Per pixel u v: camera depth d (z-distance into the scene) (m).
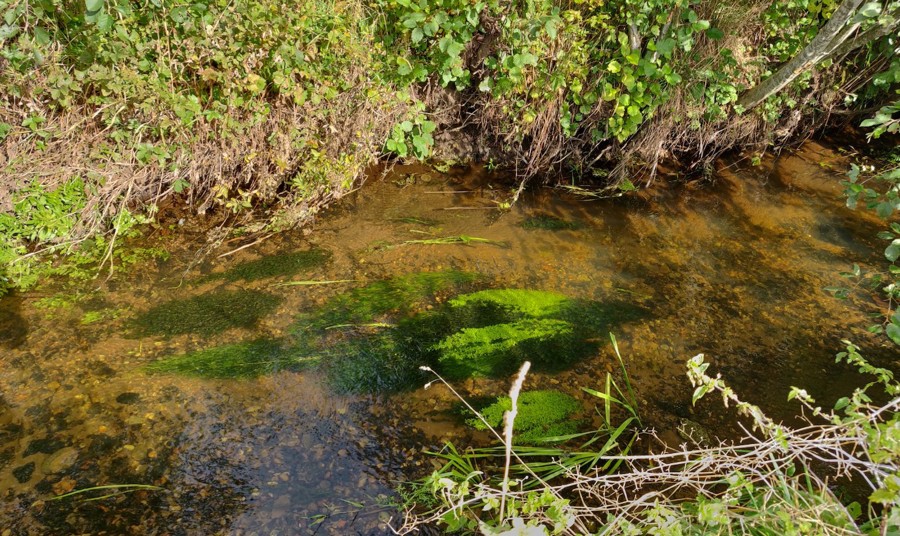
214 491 2.90
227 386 3.48
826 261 4.93
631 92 5.34
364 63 4.87
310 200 5.04
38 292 4.04
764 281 4.69
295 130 4.86
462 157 6.05
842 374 3.81
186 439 3.14
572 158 5.98
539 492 2.92
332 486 2.97
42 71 4.26
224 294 4.20
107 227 4.65
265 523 2.77
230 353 3.71
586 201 5.68
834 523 2.13
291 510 2.84
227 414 3.31
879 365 3.87
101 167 4.57
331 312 4.14
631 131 5.34
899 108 3.51
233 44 4.34
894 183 3.74
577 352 3.93
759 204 5.72
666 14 4.81
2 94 4.24
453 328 4.08
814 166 6.31
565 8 5.39
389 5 4.89
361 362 3.74
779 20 5.39
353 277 4.49
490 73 5.75
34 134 4.38
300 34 4.51
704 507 2.17
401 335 3.99
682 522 2.36
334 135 5.14
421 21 4.63
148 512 2.78
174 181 4.77
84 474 2.92
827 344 4.06
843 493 3.00
